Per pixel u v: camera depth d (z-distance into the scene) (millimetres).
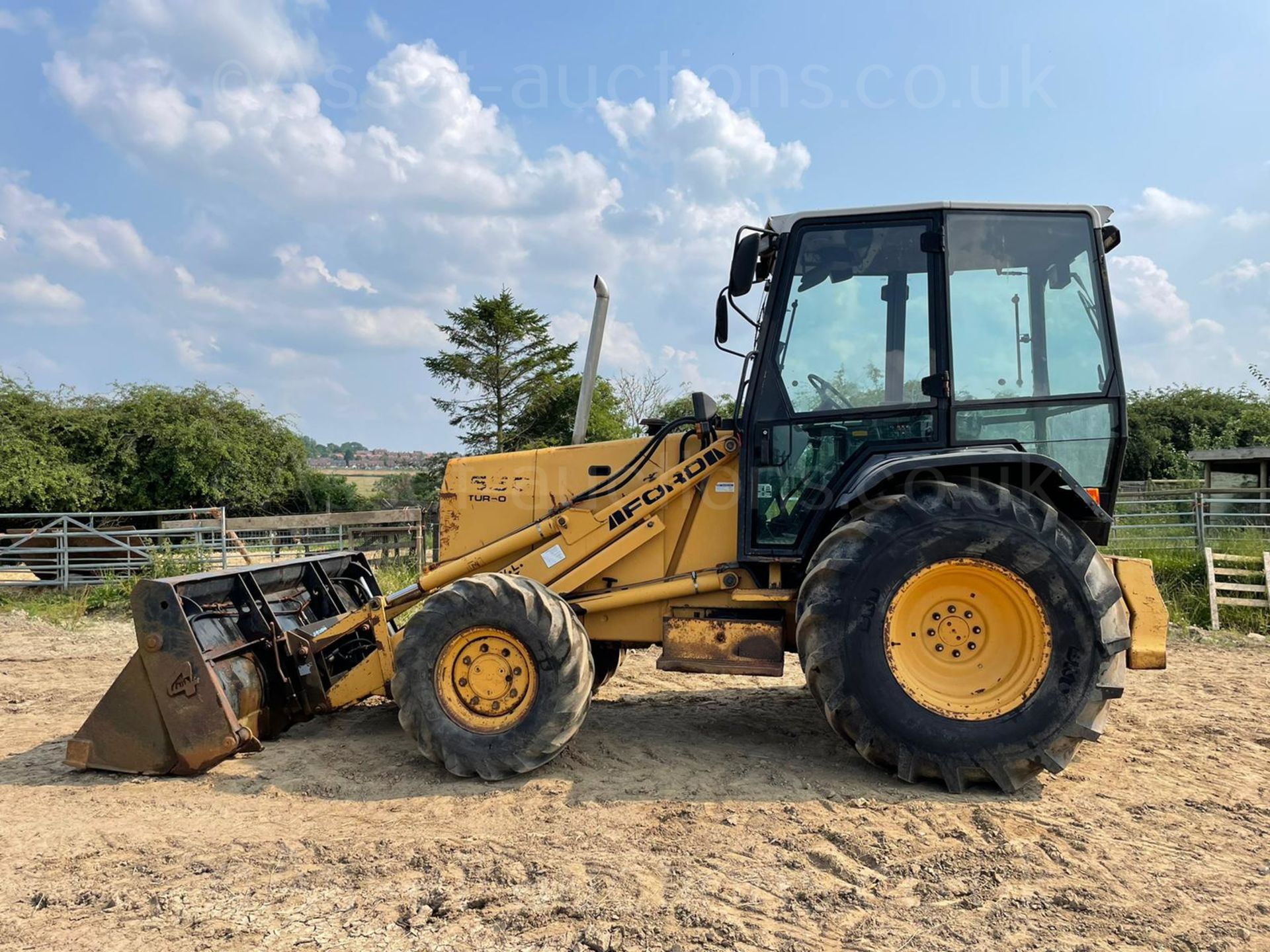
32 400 17469
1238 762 4094
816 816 3414
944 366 4023
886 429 4090
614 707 5383
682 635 4227
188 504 18781
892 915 2645
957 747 3594
